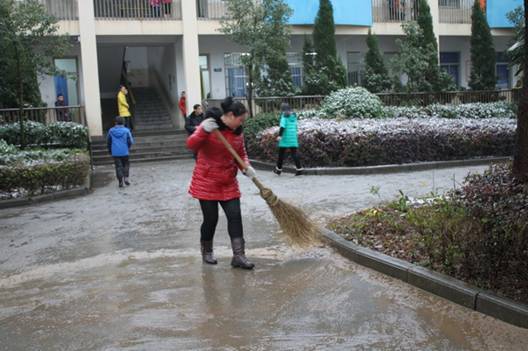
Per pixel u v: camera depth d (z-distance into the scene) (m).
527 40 5.11
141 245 7.17
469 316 4.41
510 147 15.49
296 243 5.91
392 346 3.94
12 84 18.16
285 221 5.84
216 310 4.69
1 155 12.61
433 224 5.57
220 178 5.78
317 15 22.30
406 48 22.67
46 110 19.22
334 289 5.16
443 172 13.23
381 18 24.42
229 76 23.62
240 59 19.97
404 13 24.64
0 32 15.02
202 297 5.02
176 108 22.81
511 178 5.19
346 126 14.37
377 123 14.90
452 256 4.97
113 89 25.80
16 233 8.38
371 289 5.14
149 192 11.75
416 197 8.62
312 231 5.96
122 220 8.88
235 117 5.62
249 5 19.02
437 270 5.15
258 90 21.44
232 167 5.82
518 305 4.23
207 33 21.25
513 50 13.28
